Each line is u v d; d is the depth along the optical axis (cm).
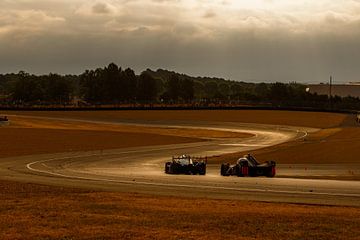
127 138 16750
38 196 4434
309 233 2820
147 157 11212
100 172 7694
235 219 3231
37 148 13100
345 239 2692
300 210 3653
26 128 19962
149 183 5797
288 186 5409
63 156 11150
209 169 8469
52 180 6159
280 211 3584
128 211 3559
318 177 6769
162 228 2942
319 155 10119
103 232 2833
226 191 4944
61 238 2698
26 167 8569
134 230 2884
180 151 12838
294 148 11800
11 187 5181
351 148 10981
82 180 6181
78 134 17800
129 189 5131
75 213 3456
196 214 3422
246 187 5328
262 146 14425
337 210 3669
